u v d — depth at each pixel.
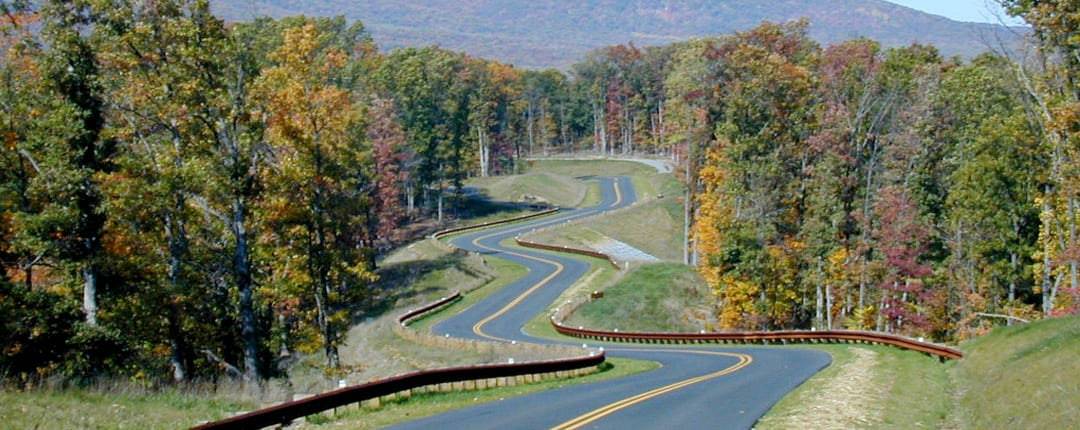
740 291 57.56
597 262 78.81
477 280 71.44
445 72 111.38
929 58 78.81
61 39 29.53
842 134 57.94
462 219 108.94
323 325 35.62
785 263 57.62
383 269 76.38
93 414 17.80
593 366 33.94
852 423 18.84
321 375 35.88
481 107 131.62
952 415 21.27
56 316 26.06
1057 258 41.06
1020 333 26.31
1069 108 33.06
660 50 158.75
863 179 61.97
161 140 31.72
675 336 49.91
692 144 69.69
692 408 20.31
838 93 66.00
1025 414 17.86
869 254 58.09
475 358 41.25
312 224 34.19
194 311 33.62
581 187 134.12
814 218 56.44
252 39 35.78
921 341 33.72
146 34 29.50
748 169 58.22
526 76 182.25
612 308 61.28
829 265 56.53
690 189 71.94
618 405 20.78
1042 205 45.22
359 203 36.38
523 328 55.12
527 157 172.62
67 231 29.78
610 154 167.88
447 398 22.70
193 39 30.02
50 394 19.48
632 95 165.62
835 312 60.59
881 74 66.12
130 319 31.06
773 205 58.62
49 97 30.06
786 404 21.28
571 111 181.00
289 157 33.31
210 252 33.62
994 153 52.22
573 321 57.88
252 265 35.47
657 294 64.62
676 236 94.62
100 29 29.53
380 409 20.36
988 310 53.84
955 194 54.53
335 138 34.62
